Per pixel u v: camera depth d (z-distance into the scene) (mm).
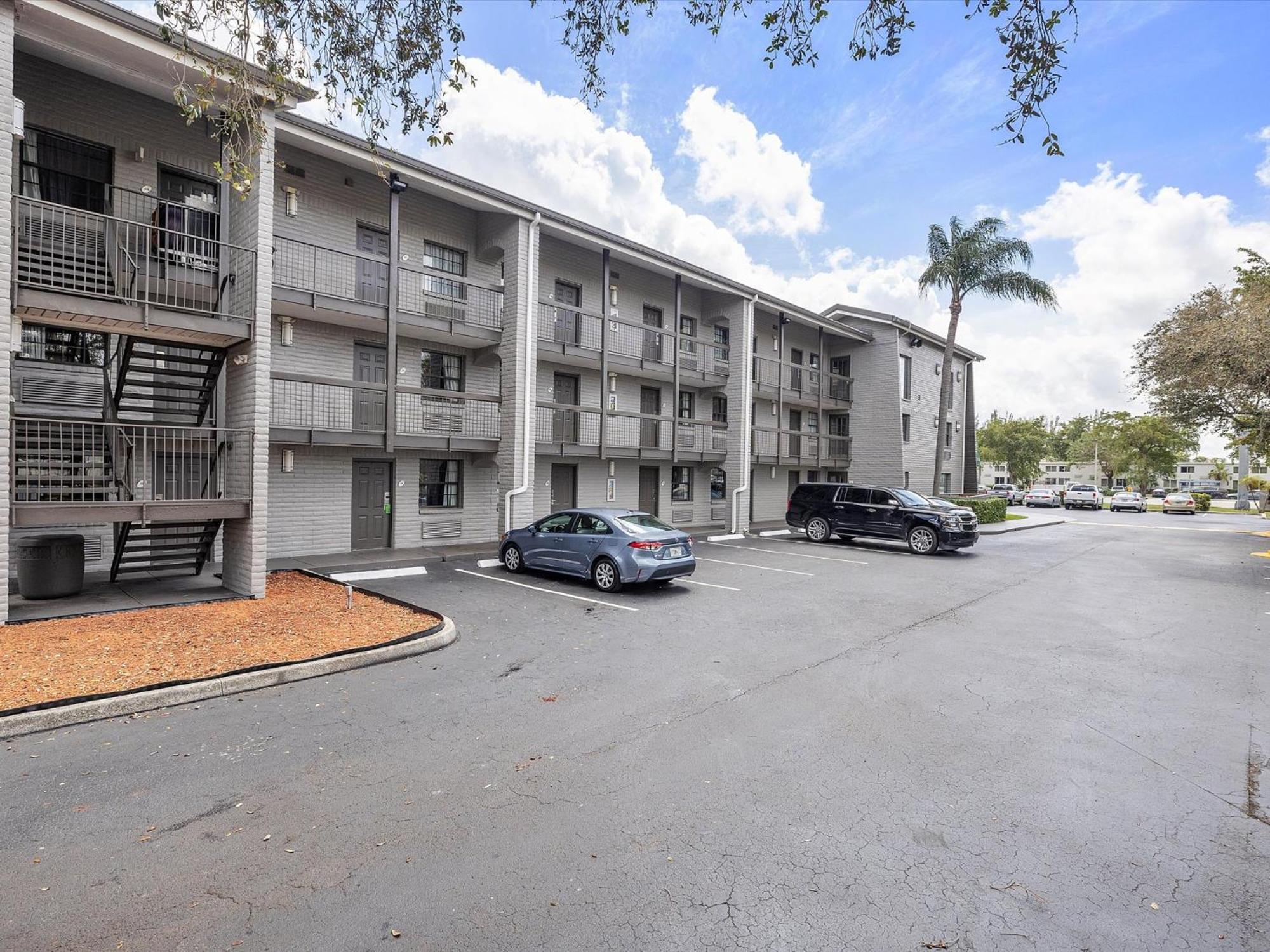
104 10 7500
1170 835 3691
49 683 5445
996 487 51438
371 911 2939
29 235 7715
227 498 8914
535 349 14188
